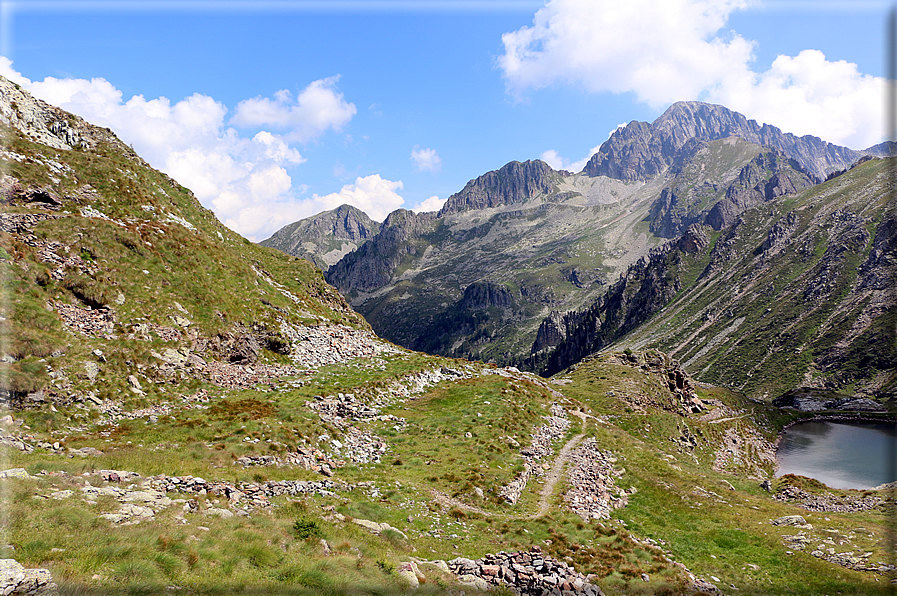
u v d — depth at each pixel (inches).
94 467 967.6
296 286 3484.3
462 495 1354.6
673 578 1045.8
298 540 821.9
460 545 1036.5
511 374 3371.1
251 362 2160.4
